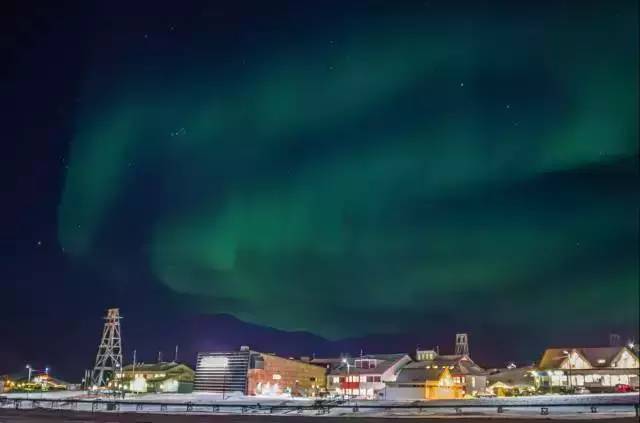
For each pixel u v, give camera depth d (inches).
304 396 3951.8
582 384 4106.8
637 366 4212.6
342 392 4500.5
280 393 4274.1
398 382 3794.3
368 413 2142.0
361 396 4028.1
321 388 4623.5
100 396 3998.5
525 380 4345.5
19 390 4857.3
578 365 4256.9
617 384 3774.6
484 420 1626.5
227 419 1865.2
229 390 4343.0
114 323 4776.1
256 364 4338.1
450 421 1616.6
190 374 4872.0
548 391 3924.7
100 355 4658.0
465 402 2551.7
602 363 4217.5
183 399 3555.6
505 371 4623.5
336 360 5152.6
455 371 4168.3
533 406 1849.2
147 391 4753.9
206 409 2532.0
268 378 4352.9
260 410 2415.1
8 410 2541.8
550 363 4409.5
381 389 4106.8
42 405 2920.8
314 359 5339.6
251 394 4205.2
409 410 2220.7
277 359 4448.8
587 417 1651.1
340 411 2292.1
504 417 1732.3
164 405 2444.6
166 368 4928.6
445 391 3713.1
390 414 2055.9
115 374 4630.9
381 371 4456.2
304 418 1870.1
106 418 1930.4
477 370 4463.6
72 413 2271.2
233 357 4451.3
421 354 4815.5
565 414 1791.3
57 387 5241.1
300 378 4559.5
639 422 1469.0
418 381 3727.9
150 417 1990.7
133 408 2679.6
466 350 5305.1
